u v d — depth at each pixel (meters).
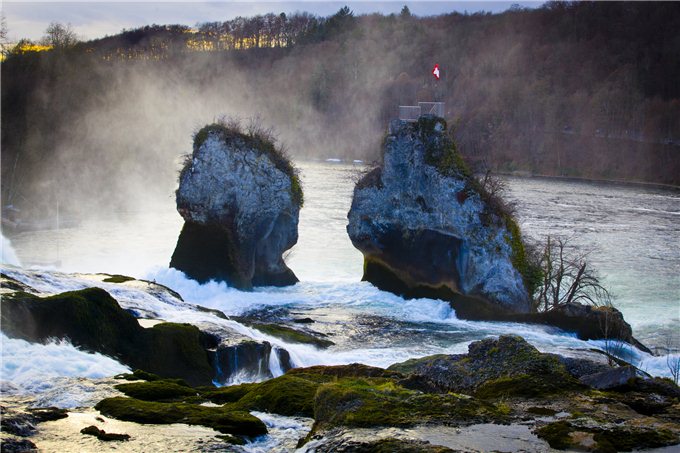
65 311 26.61
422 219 54.09
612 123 198.62
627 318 53.59
